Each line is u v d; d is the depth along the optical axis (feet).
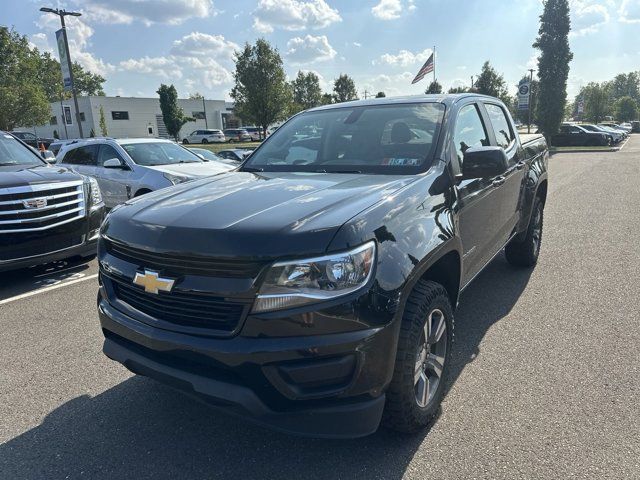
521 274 17.88
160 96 170.71
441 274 9.82
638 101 461.78
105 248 9.02
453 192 10.04
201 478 8.07
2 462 8.61
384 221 7.68
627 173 51.78
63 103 184.85
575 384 10.36
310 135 12.49
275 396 6.97
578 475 7.71
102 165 31.09
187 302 7.44
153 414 9.97
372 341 7.04
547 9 101.71
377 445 8.66
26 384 11.27
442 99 12.17
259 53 99.71
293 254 6.81
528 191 16.49
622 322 13.41
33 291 18.15
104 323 8.78
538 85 105.70
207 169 29.94
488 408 9.61
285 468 8.22
